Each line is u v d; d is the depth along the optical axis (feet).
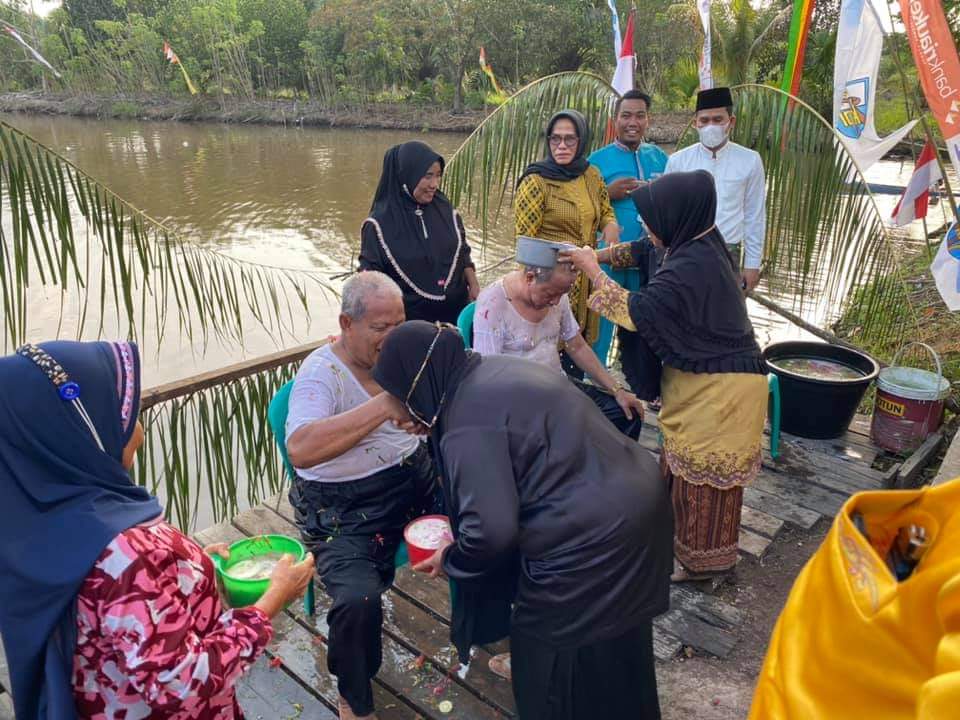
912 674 2.73
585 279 13.08
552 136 12.60
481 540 5.66
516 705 7.13
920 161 15.46
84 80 175.83
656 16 101.96
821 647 3.13
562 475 5.87
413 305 12.76
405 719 7.85
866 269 16.99
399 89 161.99
